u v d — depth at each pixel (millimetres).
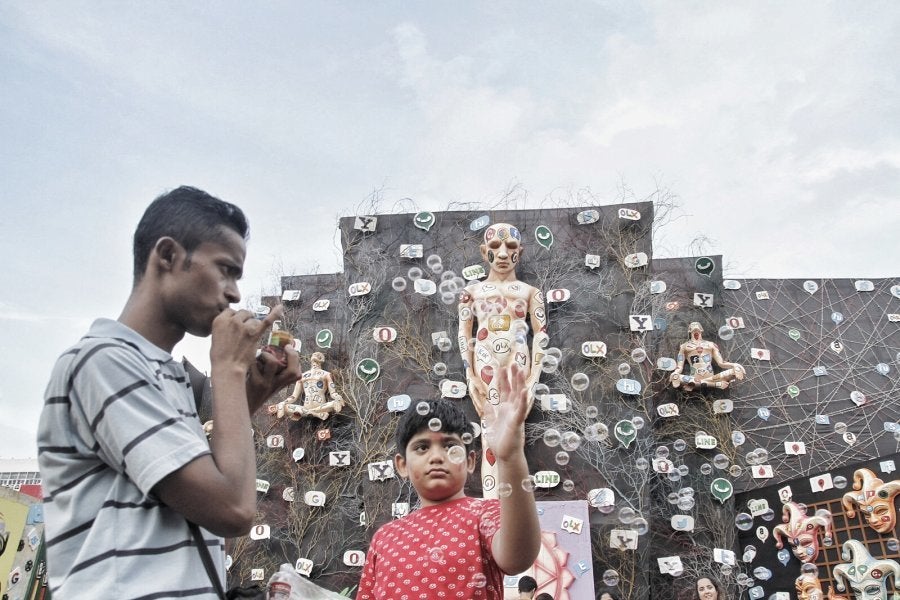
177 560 1486
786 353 13547
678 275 13500
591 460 10656
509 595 9562
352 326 12242
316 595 1912
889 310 13969
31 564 10656
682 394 12461
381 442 11516
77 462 1536
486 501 2516
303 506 11961
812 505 10992
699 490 11750
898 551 9727
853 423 13016
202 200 1863
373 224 12742
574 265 12109
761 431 12945
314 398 12406
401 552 2434
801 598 10531
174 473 1455
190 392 1814
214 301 1798
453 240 12531
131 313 1793
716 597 10672
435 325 11992
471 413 10969
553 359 8625
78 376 1547
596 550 10219
